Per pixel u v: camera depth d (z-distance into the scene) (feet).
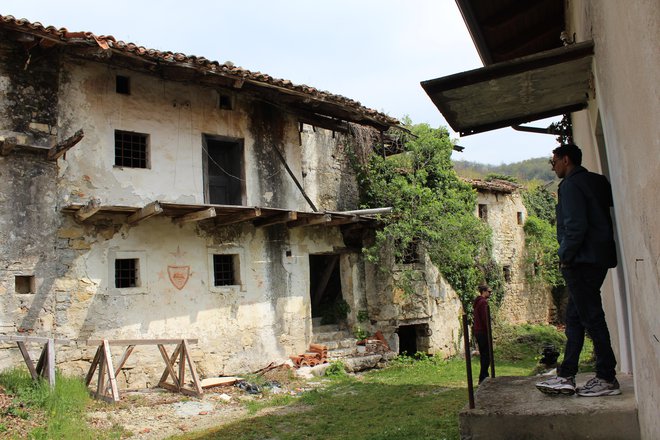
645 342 9.75
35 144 32.65
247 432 25.71
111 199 35.32
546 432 12.55
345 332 48.73
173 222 38.19
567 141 29.71
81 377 32.40
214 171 41.78
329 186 48.93
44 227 32.60
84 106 35.01
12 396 26.11
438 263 53.72
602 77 12.25
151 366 35.81
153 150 37.70
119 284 35.88
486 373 31.60
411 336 53.21
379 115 44.91
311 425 26.81
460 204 53.52
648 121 7.51
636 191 8.97
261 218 41.96
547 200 83.10
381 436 23.26
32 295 31.71
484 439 13.10
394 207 49.65
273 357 42.11
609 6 9.87
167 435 25.29
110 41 31.86
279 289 43.50
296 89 39.65
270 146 44.11
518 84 16.19
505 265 72.23
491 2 21.29
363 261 50.49
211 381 36.22
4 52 32.32
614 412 11.95
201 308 38.73
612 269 17.25
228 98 42.42
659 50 6.55
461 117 19.27
